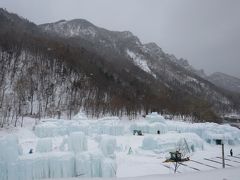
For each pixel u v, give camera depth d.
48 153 25.22
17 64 101.75
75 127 55.75
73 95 95.75
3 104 71.25
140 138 56.31
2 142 22.81
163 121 67.06
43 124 55.75
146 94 125.62
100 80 120.25
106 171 25.25
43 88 92.31
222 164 38.50
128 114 95.62
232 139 60.12
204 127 65.44
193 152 47.91
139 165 36.25
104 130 60.34
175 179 13.10
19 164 22.84
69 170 24.83
